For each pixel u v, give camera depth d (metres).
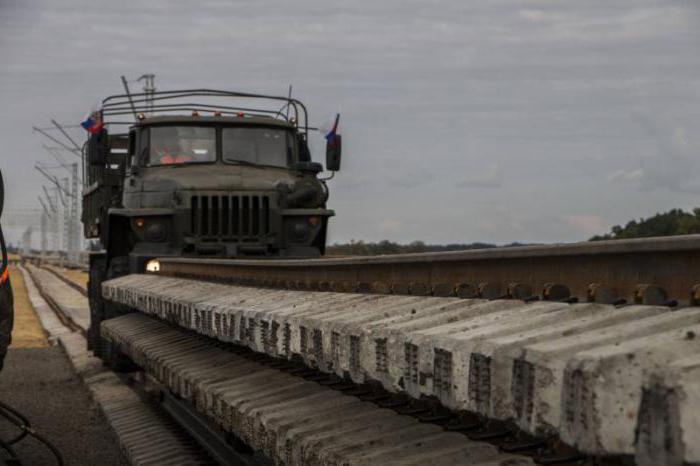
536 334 3.42
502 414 3.23
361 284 6.76
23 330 28.75
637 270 3.91
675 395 2.36
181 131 16.42
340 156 16.44
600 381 2.62
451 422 5.12
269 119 16.62
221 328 7.36
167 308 9.77
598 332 3.24
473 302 4.69
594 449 2.61
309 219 15.73
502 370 3.23
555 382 2.92
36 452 10.78
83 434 11.77
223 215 15.46
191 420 10.07
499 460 4.08
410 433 5.00
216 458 8.73
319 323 5.13
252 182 15.59
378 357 4.32
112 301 15.48
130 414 11.96
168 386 9.58
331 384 6.66
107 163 17.77
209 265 11.52
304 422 5.72
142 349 11.27
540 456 4.07
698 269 3.56
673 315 3.22
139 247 15.38
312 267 8.06
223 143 16.45
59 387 15.95
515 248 4.72
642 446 2.48
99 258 17.88
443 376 3.66
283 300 6.98
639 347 2.77
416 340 3.91
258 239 15.43
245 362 8.52
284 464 5.56
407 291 6.08
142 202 15.75
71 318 29.94
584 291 4.32
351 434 5.21
